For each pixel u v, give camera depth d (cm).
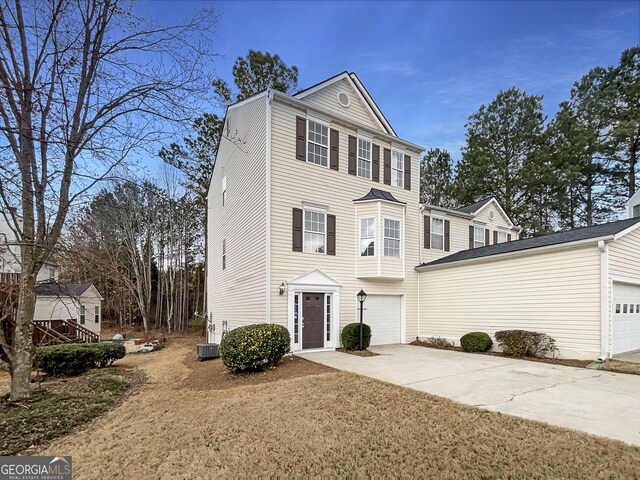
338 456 398
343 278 1216
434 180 2958
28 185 613
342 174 1252
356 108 1342
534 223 2336
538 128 2352
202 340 2047
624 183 2506
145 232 2653
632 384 687
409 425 478
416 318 1410
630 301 1022
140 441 467
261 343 851
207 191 2247
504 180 2384
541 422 477
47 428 523
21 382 655
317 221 1179
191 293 3119
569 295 970
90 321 2178
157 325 2770
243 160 1324
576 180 2367
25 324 667
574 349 949
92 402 664
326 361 941
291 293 1084
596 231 1045
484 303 1185
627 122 2173
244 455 410
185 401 660
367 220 1259
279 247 1080
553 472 352
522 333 1016
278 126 1117
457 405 551
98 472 385
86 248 817
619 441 415
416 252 1449
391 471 363
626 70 2278
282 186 1105
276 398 620
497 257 1140
